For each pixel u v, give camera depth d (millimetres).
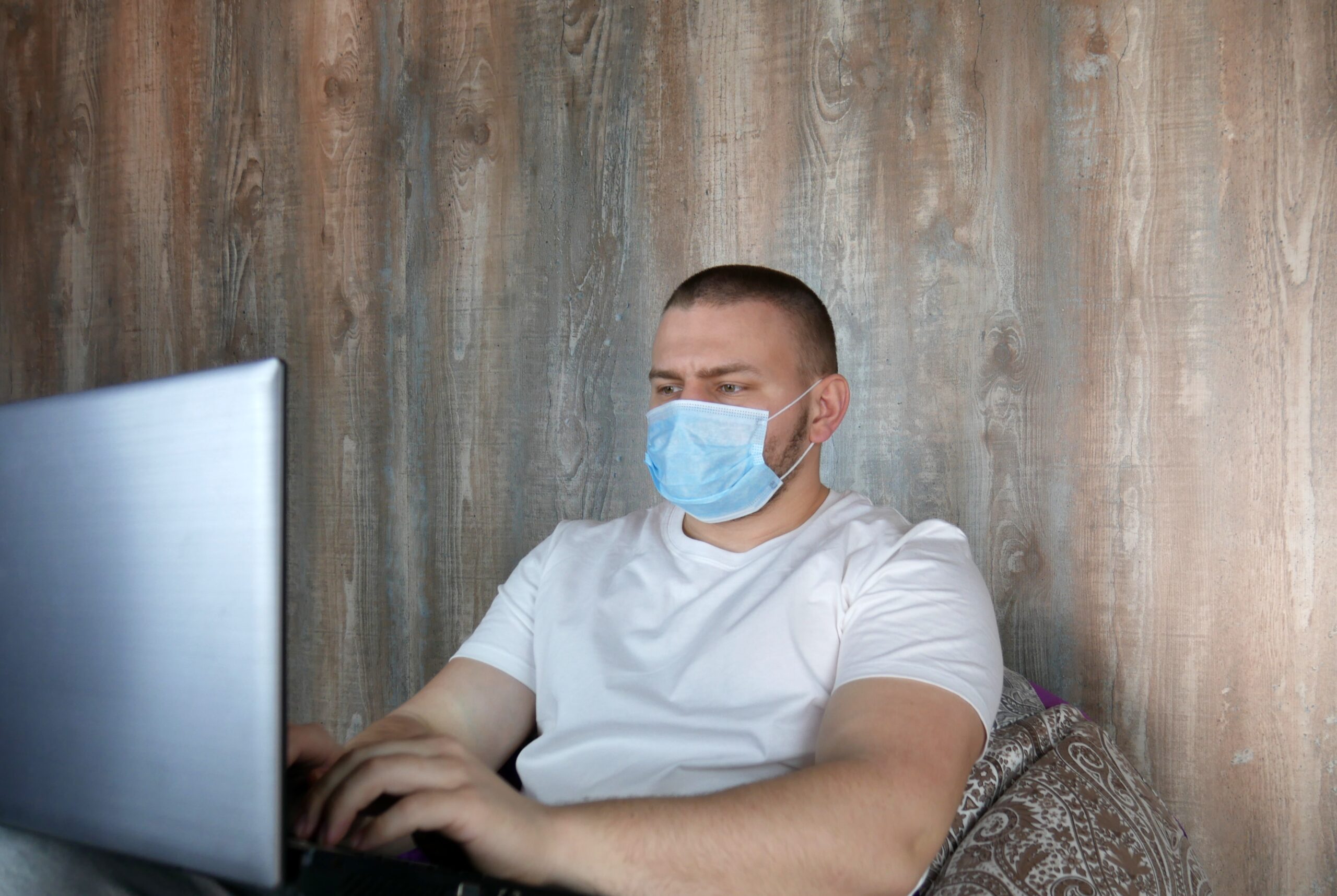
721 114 2021
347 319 2330
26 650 628
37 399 625
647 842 803
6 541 636
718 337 1338
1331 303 1651
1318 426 1662
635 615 1310
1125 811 1270
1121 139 1767
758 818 825
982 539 1863
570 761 1191
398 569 2287
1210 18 1713
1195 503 1734
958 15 1860
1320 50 1654
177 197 2500
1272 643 1691
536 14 2158
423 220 2260
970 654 1050
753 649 1192
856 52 1926
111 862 662
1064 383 1808
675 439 1340
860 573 1204
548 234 2154
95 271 2596
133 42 2543
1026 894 1060
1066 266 1802
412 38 2270
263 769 547
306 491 2373
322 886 666
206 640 563
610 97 2102
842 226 1940
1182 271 1735
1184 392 1738
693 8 2037
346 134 2330
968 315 1864
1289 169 1674
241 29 2430
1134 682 1775
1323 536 1661
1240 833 1713
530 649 1408
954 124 1866
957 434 1875
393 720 1223
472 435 2221
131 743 586
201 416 563
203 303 2480
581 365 2129
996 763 1285
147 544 582
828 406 1412
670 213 2061
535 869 779
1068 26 1795
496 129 2195
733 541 1380
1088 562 1799
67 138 2619
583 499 2127
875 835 843
